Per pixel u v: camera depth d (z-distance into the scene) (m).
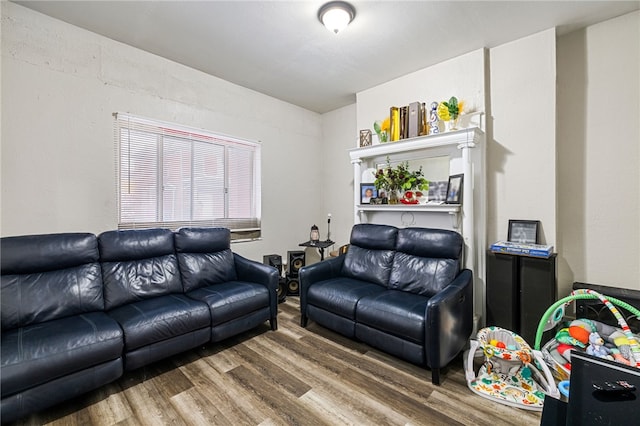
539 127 2.54
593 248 2.49
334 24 2.21
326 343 2.48
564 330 2.02
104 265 2.29
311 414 1.62
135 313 2.01
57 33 2.33
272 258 3.66
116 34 2.54
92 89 2.52
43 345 1.56
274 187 4.02
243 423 1.55
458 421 1.57
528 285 2.35
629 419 0.82
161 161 3.02
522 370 1.88
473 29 2.46
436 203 2.89
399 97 3.36
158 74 2.91
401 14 2.26
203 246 2.85
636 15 2.27
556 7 2.20
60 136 2.36
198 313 2.18
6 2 2.11
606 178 2.43
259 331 2.71
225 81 3.46
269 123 3.94
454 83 2.91
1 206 2.12
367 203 3.36
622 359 1.70
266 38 2.59
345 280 2.88
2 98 2.11
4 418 1.41
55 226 2.35
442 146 2.85
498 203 2.76
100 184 2.58
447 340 1.95
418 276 2.54
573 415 0.87
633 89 2.31
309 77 3.37
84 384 1.66
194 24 2.39
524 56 2.59
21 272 1.94
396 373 2.03
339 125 4.44
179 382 1.91
